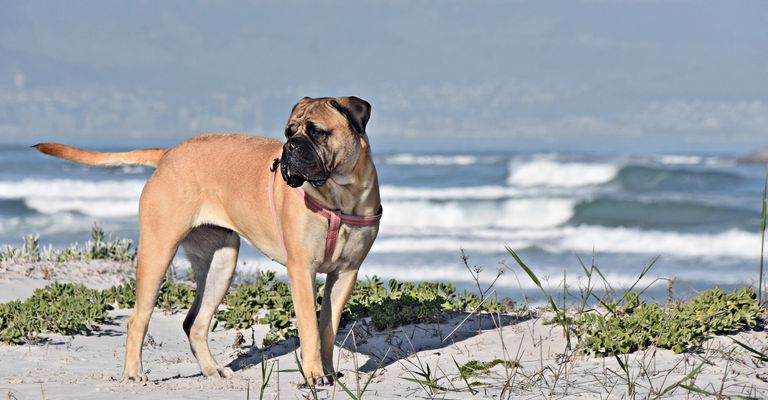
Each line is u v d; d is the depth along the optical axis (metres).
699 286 19.59
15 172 58.81
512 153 110.38
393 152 116.19
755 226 33.22
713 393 5.90
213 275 8.43
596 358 7.66
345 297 7.58
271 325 9.98
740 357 7.23
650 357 7.44
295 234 7.19
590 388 6.39
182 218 8.02
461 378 7.10
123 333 10.48
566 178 51.16
